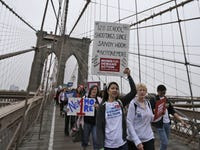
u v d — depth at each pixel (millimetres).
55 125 7199
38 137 5340
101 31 4688
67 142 5004
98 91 4172
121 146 2428
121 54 4652
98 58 4598
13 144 3748
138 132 2715
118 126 2484
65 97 6262
